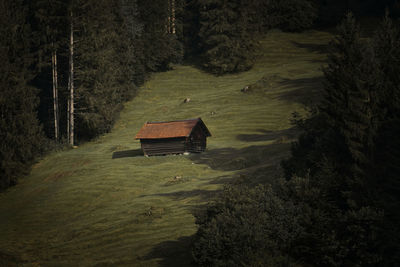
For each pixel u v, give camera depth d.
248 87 69.81
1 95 48.72
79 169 46.81
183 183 37.81
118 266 23.53
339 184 20.52
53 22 61.66
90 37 62.44
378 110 21.27
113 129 65.38
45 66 62.03
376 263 17.70
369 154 20.67
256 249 18.84
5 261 26.89
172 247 24.64
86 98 61.53
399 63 21.64
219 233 19.89
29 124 51.16
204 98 71.44
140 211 32.34
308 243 19.03
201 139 48.97
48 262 26.16
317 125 26.50
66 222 33.94
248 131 53.91
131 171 43.69
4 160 46.28
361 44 23.64
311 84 65.31
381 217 17.73
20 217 36.56
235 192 22.20
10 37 52.88
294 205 20.52
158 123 50.94
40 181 46.06
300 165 25.34
